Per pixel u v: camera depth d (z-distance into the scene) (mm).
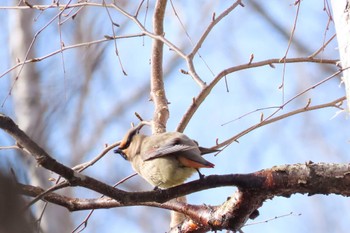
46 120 16656
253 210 8758
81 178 7852
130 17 11383
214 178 8508
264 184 8359
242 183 8422
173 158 9234
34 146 7465
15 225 5203
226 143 10805
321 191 8359
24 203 5359
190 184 8523
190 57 11133
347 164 8312
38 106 16734
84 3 11094
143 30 11266
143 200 8375
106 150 10633
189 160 8906
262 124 10828
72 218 18016
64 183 7824
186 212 9156
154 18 11898
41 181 15352
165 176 9266
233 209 8758
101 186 8039
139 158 9641
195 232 9211
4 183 5211
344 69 8555
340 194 8430
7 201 5199
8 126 7344
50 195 8891
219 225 8930
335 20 8797
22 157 6285
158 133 10312
